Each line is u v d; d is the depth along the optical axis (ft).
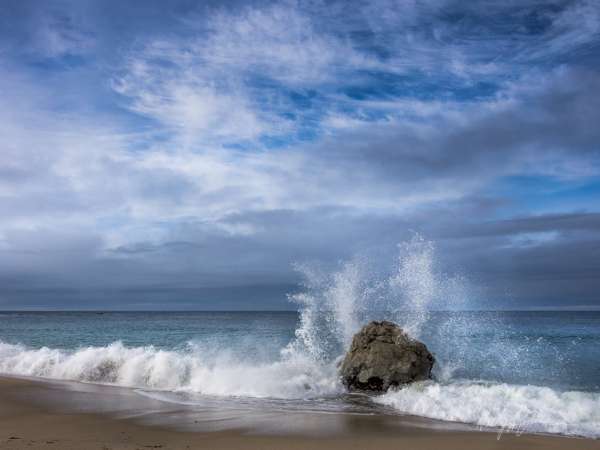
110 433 33.65
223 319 266.57
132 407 42.91
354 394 49.03
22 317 325.42
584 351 79.36
